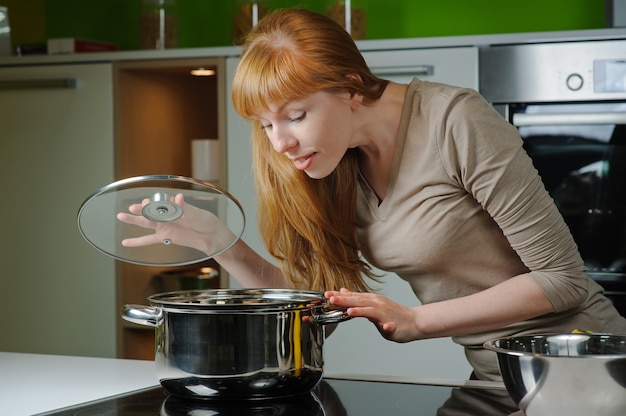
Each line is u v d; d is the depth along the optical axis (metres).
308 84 1.47
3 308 3.57
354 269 1.81
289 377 1.33
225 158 3.26
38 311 3.53
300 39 1.48
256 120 1.65
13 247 3.54
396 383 1.50
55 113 3.48
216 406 1.34
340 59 1.52
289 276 1.84
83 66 3.44
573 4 3.45
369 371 3.10
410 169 1.68
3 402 1.42
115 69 3.40
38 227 3.51
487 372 1.85
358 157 1.74
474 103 1.61
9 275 3.56
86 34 4.00
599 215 2.94
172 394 1.43
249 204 3.23
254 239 3.23
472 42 3.00
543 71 2.94
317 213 1.73
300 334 1.34
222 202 1.45
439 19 3.59
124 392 1.47
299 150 1.54
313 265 1.84
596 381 1.03
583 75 2.91
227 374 1.31
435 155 1.64
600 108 2.92
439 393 1.41
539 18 3.49
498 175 1.57
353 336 3.11
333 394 1.42
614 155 2.91
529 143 2.98
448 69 3.02
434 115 1.63
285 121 1.52
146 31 3.55
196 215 1.49
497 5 3.53
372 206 1.75
